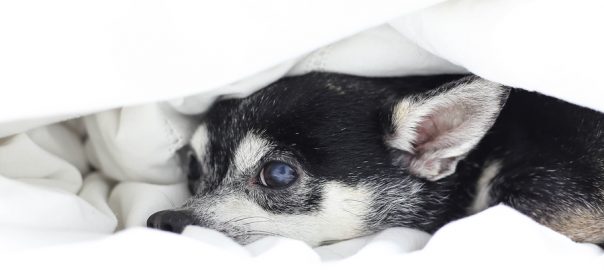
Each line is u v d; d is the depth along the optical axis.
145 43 0.32
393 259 0.30
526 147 0.40
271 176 0.39
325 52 0.39
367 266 0.29
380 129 0.40
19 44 0.31
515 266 0.29
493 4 0.33
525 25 0.33
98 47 0.32
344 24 0.33
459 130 0.39
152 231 0.29
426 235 0.37
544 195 0.38
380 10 0.33
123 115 0.38
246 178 0.40
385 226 0.41
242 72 0.33
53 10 0.31
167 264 0.28
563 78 0.33
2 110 0.31
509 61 0.33
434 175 0.41
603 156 0.38
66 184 0.37
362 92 0.40
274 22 0.33
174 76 0.32
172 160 0.41
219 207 0.39
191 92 0.33
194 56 0.32
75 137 0.42
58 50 0.31
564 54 0.32
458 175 0.42
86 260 0.28
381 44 0.38
